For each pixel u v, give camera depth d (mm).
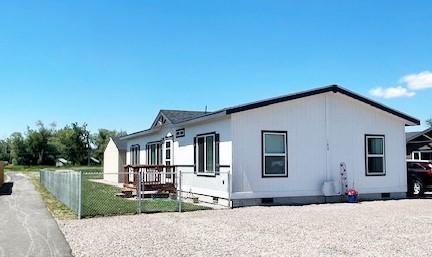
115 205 15125
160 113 23406
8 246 8664
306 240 9102
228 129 15680
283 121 16359
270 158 16062
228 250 8180
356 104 17812
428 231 10164
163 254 7879
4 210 14453
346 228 10555
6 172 58188
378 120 18281
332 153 17172
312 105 16938
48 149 85625
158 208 14352
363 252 8023
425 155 30031
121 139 31234
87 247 8516
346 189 17078
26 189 25031
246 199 15391
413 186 19594
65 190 16219
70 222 11664
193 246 8523
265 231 10141
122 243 8844
